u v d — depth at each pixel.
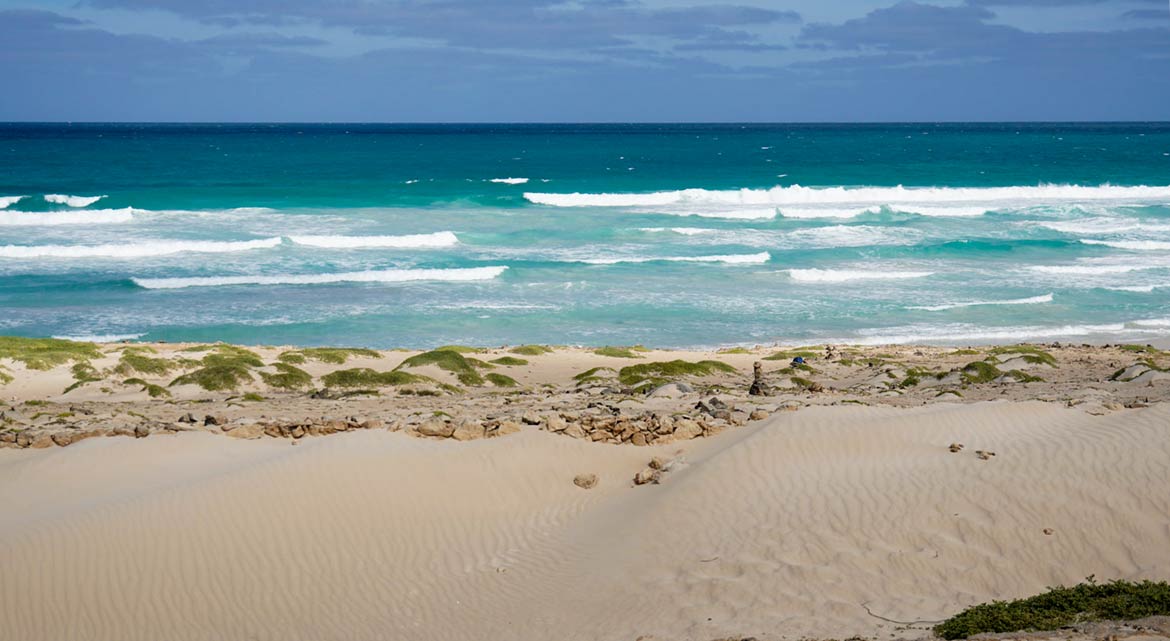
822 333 39.44
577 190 86.69
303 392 26.83
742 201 78.75
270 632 11.50
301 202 73.50
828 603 11.09
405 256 52.84
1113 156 138.50
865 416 16.11
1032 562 11.78
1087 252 55.19
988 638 9.37
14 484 14.81
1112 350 32.69
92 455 15.91
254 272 48.44
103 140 197.25
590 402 21.14
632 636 10.79
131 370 28.28
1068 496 12.92
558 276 48.94
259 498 13.83
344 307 42.72
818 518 12.88
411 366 28.64
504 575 12.66
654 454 16.06
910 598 11.17
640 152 159.88
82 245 52.81
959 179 98.94
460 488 14.73
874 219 66.88
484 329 39.91
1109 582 11.15
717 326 40.53
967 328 40.06
